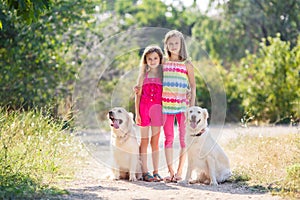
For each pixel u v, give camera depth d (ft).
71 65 49.32
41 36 46.44
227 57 95.91
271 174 24.11
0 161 22.81
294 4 89.71
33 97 45.14
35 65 47.06
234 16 95.66
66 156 28.27
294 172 21.95
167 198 20.03
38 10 25.50
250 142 32.19
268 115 64.39
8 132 26.86
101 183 23.84
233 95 71.51
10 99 42.98
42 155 25.63
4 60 45.65
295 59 64.54
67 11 47.70
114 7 114.21
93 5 49.67
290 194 20.26
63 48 50.11
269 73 65.26
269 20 92.63
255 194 21.12
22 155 24.29
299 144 26.96
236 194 21.09
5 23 40.37
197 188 22.65
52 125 31.96
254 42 95.76
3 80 44.93
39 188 20.68
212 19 99.40
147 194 20.92
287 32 91.30
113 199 19.74
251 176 24.66
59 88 48.39
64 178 24.57
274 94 63.98
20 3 25.00
